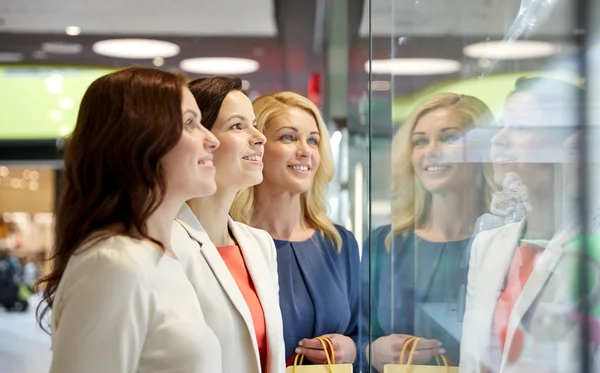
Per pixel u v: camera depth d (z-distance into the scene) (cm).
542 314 161
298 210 224
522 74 155
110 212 135
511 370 160
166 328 134
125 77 138
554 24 155
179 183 142
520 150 157
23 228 630
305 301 213
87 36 577
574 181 159
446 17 152
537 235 160
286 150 215
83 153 137
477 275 158
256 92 641
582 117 157
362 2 509
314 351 204
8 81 615
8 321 600
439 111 154
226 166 174
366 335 165
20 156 625
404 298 158
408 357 158
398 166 155
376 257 157
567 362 161
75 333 126
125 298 129
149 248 138
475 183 158
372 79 153
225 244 180
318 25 554
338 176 373
